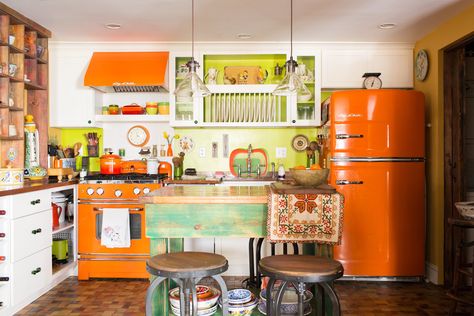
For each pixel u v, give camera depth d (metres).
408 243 3.96
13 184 3.45
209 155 4.98
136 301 3.45
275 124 4.64
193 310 1.97
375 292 3.72
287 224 2.25
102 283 3.96
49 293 3.66
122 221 3.93
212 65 4.96
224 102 4.72
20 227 3.12
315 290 2.45
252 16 3.76
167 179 4.38
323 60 4.61
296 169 2.46
